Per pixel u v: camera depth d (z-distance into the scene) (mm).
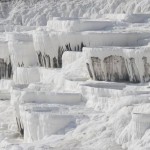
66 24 60781
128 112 39625
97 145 38312
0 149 40219
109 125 40219
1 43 67438
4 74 67875
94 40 56125
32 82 60469
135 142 36812
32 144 40125
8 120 52344
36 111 44750
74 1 101188
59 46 59688
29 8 103438
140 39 54312
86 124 41625
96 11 95812
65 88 51625
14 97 50969
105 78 51438
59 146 38812
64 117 42750
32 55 64375
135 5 90062
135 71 49750
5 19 102938
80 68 54656
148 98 41062
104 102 44594
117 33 54750
